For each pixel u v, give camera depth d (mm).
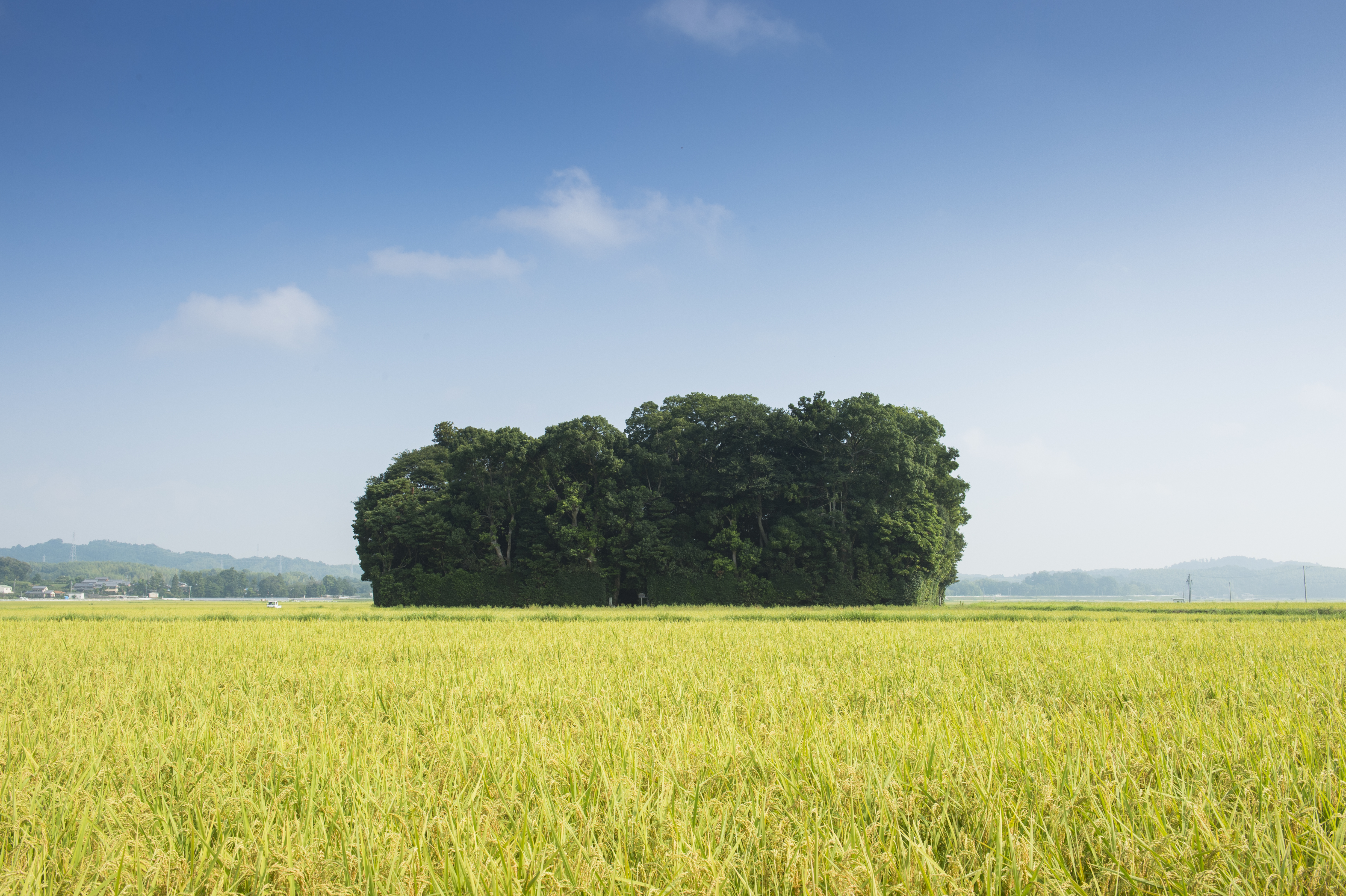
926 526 57031
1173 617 29250
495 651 15070
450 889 3682
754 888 3693
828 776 4984
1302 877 3625
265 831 4238
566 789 5070
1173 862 3781
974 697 8352
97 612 40250
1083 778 4844
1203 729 6375
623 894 3537
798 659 13031
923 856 3658
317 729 6855
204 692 9602
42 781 5367
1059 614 31562
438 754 5988
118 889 3787
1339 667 10477
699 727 6746
